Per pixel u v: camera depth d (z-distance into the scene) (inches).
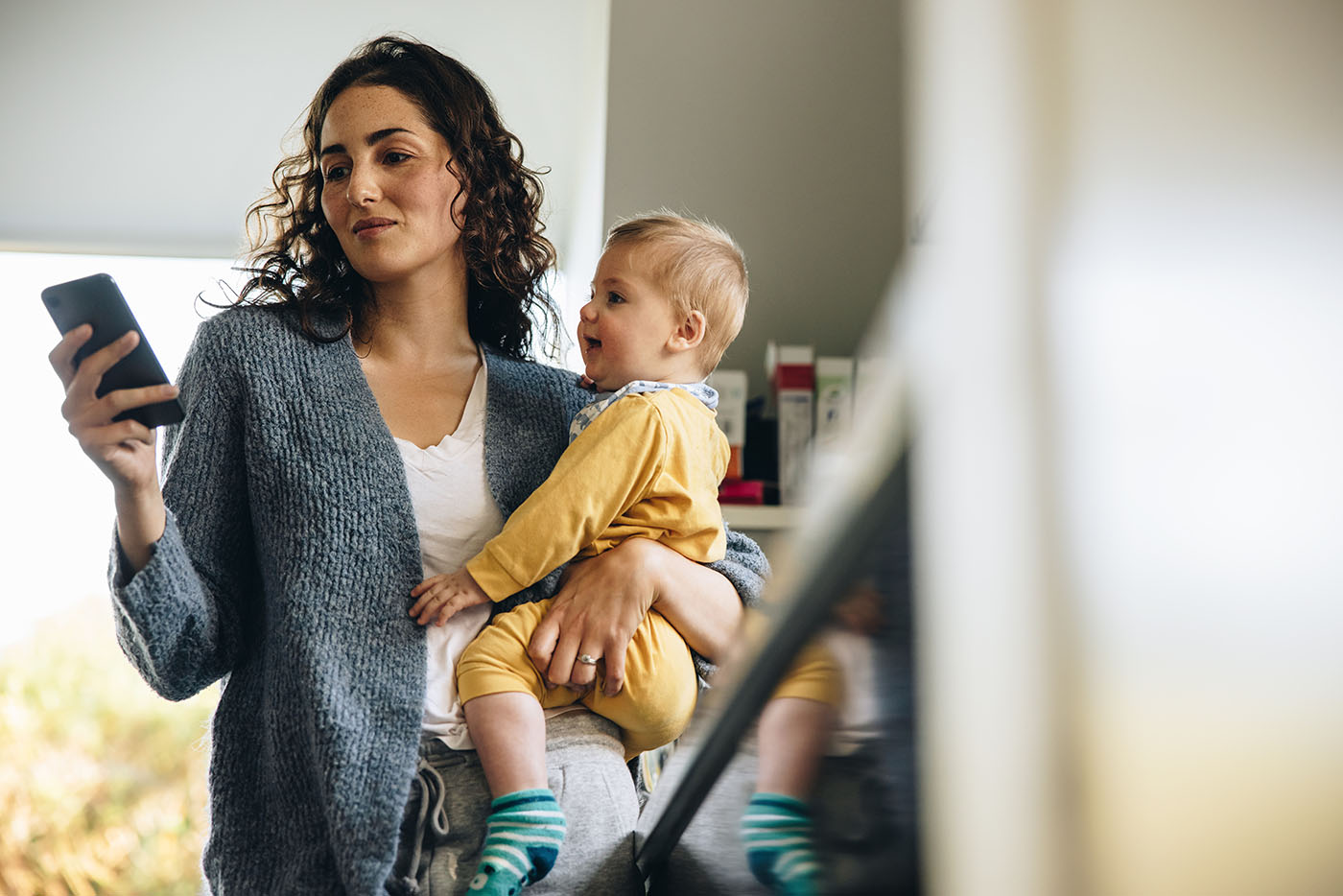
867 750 12.0
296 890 38.8
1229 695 4.7
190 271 164.6
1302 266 4.7
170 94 138.0
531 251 57.1
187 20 129.2
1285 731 4.6
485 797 41.1
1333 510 4.5
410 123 50.4
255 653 44.2
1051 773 5.1
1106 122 5.2
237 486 45.7
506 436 49.6
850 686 12.9
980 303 5.5
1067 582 5.1
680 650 45.4
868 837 12.3
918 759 8.6
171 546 40.9
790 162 101.3
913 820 9.6
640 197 100.0
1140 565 4.9
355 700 40.8
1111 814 4.9
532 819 39.0
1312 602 4.5
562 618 43.9
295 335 47.6
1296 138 4.9
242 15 128.8
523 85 137.6
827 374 94.3
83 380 38.7
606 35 102.4
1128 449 5.0
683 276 53.6
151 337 162.4
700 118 101.3
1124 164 5.1
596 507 45.3
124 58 133.2
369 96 50.5
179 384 47.1
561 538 44.5
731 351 99.3
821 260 100.5
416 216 49.6
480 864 38.7
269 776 41.5
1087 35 5.3
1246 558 4.7
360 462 45.0
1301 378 4.6
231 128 142.6
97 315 40.3
